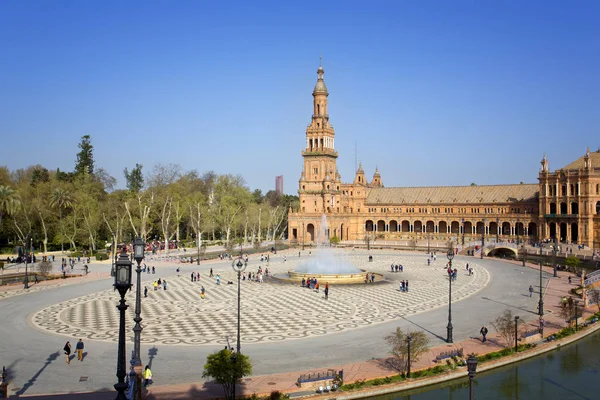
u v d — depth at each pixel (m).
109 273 114.06
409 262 143.50
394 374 47.66
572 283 102.56
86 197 158.25
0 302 80.06
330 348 55.84
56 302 80.19
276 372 47.81
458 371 48.97
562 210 179.50
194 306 78.31
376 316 72.12
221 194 199.62
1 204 125.12
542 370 52.16
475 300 84.44
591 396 45.84
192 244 185.75
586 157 166.62
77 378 44.75
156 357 51.66
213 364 39.28
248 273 114.31
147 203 172.88
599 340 62.62
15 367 47.72
